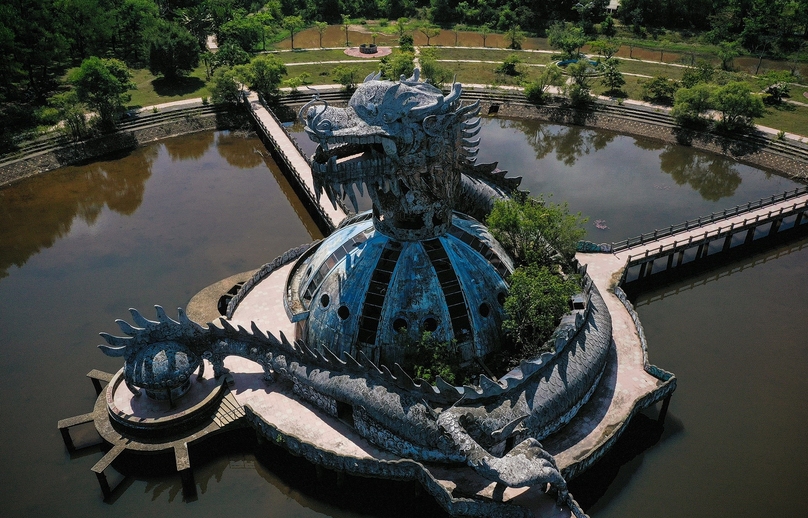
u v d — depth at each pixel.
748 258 88.81
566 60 159.88
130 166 116.62
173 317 73.69
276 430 54.66
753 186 108.62
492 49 175.25
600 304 62.94
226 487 55.22
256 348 58.62
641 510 52.75
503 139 128.88
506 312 57.38
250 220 95.75
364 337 56.19
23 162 112.75
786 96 135.75
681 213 98.50
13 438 59.53
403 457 52.75
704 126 124.56
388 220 56.97
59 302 77.94
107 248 89.19
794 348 70.62
